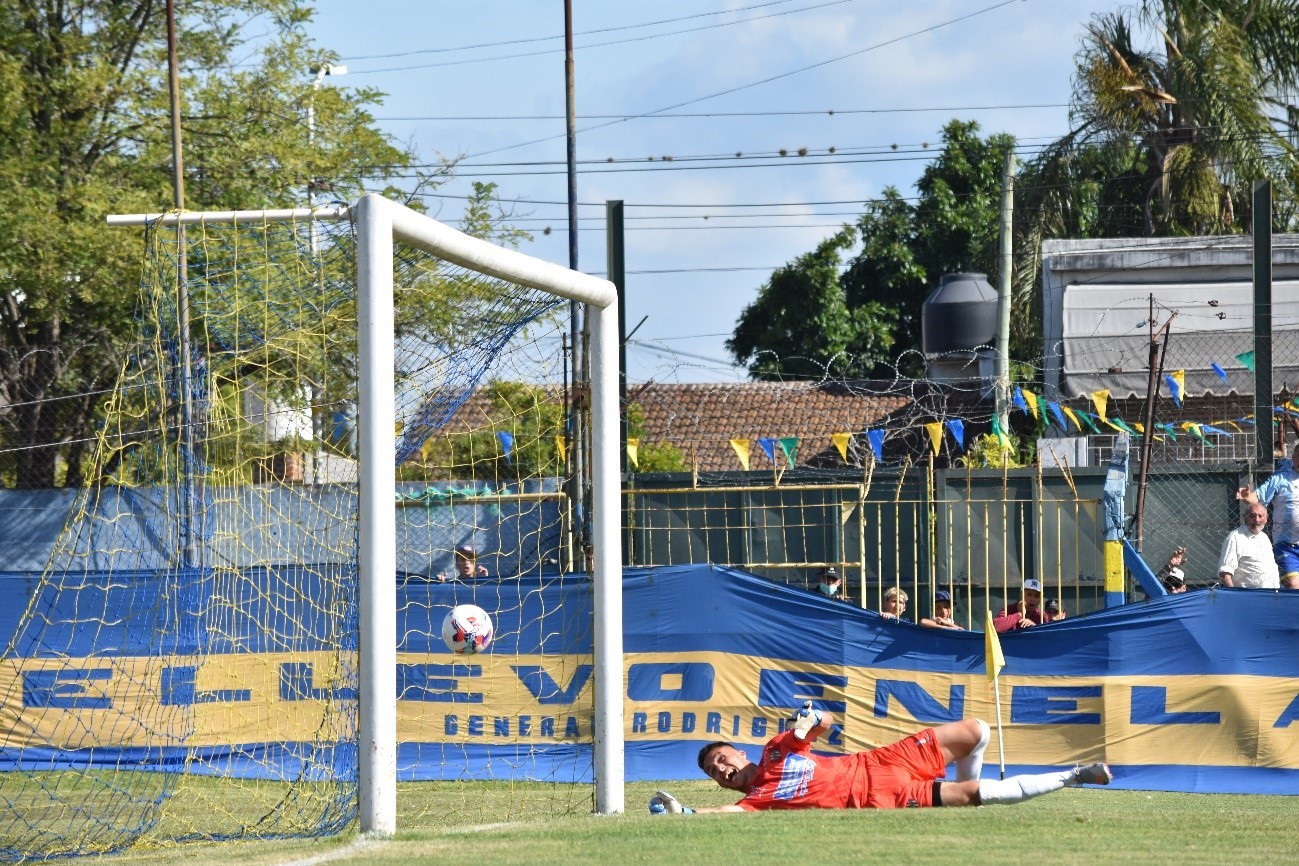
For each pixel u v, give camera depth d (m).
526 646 42.97
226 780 41.31
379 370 27.25
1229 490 58.62
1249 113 107.19
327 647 42.56
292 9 91.06
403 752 42.97
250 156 86.88
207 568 44.25
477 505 59.38
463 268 30.69
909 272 138.00
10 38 82.12
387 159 92.25
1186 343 87.44
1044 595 59.16
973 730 29.16
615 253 60.88
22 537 62.75
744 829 23.55
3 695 44.69
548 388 57.38
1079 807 31.03
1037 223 112.88
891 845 21.50
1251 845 21.64
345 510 46.69
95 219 79.12
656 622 43.28
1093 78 111.56
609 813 30.88
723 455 100.50
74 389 82.06
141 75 84.88
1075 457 77.31
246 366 47.78
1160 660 40.56
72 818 34.16
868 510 60.75
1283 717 39.53
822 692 42.59
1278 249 91.69
